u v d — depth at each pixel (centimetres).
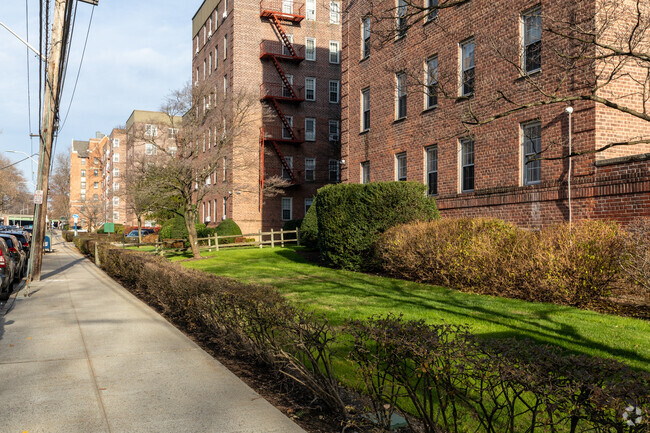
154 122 2531
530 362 288
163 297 1019
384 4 2017
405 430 414
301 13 3962
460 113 1664
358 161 2269
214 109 2712
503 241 1082
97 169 10494
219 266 1958
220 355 694
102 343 750
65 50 1659
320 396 469
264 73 3831
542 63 1352
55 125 1939
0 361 649
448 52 1731
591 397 246
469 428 408
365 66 2206
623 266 852
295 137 3853
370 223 1568
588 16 1197
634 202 1108
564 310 856
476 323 775
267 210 3778
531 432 290
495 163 1527
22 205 14362
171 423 440
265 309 530
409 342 334
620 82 1223
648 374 262
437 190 1784
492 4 1539
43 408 479
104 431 424
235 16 3747
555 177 1315
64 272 2112
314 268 1730
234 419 448
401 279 1352
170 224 4069
